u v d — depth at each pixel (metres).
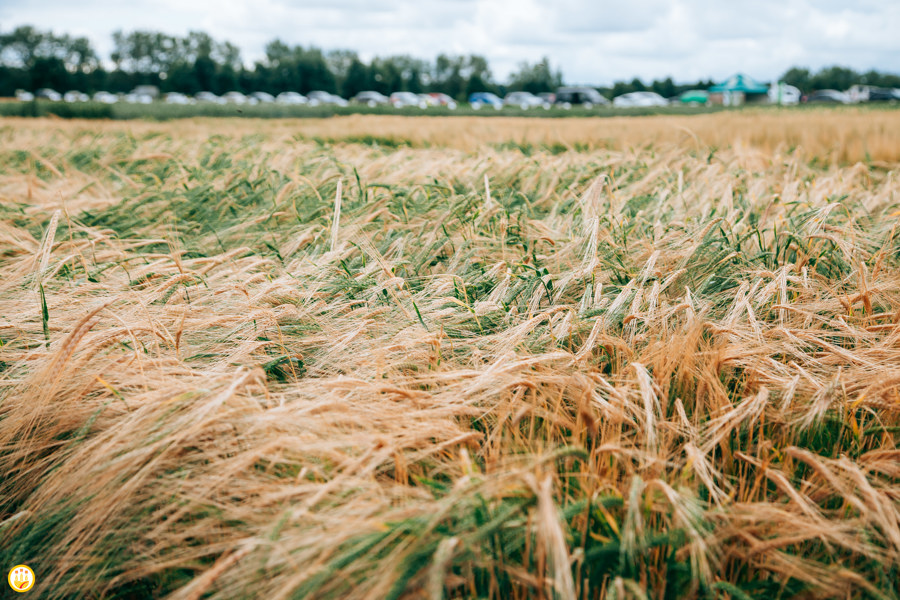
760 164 6.67
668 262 3.19
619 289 2.94
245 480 1.67
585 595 1.43
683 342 2.17
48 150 9.36
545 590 1.35
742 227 3.56
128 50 96.50
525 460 1.69
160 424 1.76
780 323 2.52
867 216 3.98
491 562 1.43
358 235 3.60
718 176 5.29
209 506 1.65
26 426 2.00
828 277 3.16
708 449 1.77
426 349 2.34
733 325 2.35
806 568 1.47
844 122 16.38
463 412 1.91
